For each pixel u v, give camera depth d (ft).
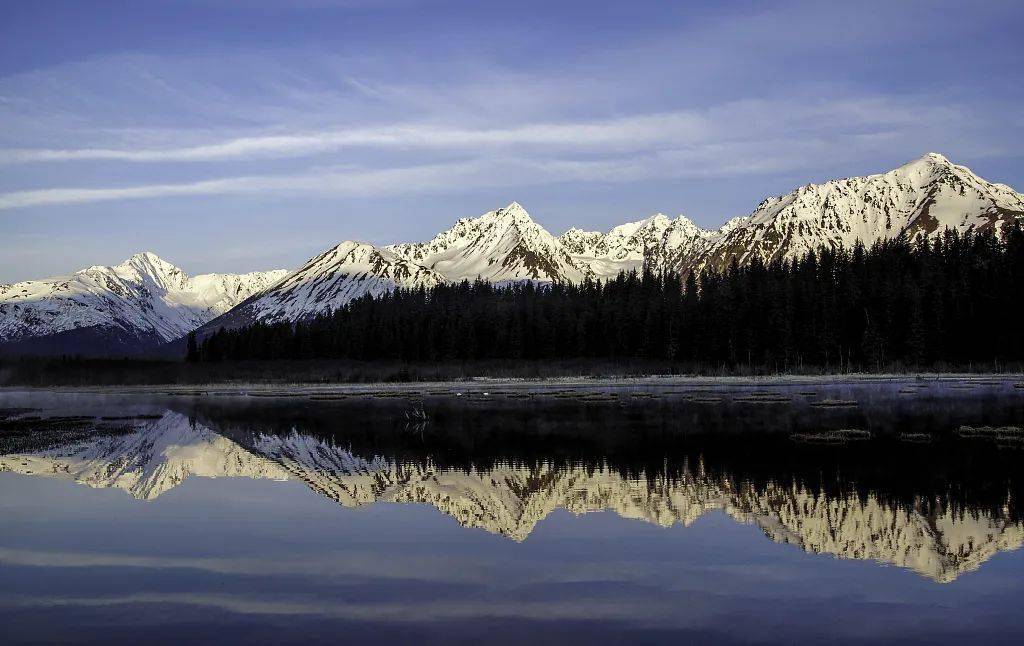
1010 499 113.70
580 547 92.68
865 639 64.23
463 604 73.10
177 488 131.85
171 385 466.70
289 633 66.03
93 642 64.39
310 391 392.88
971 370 402.93
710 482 129.70
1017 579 79.41
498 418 232.53
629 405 263.49
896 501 113.39
